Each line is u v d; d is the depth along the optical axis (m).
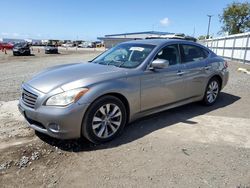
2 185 2.83
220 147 3.81
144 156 3.49
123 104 4.04
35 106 3.58
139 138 4.07
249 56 18.44
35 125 3.75
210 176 3.04
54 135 3.52
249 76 11.33
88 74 3.93
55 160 3.37
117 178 2.98
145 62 4.40
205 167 3.23
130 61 4.56
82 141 3.92
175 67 4.88
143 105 4.35
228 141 4.03
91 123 3.67
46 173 3.07
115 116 3.95
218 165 3.29
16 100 6.27
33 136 4.07
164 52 4.80
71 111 3.43
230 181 2.94
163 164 3.29
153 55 4.55
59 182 2.90
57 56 29.53
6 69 14.23
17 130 4.30
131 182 2.91
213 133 4.34
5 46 43.19
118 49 5.18
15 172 3.08
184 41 5.38
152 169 3.17
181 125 4.68
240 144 3.93
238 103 6.37
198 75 5.41
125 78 4.04
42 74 4.23
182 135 4.22
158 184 2.87
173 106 5.05
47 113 3.45
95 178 2.98
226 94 7.39
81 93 3.53
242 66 16.41
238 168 3.23
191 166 3.25
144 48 4.77
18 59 23.77
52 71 4.29
